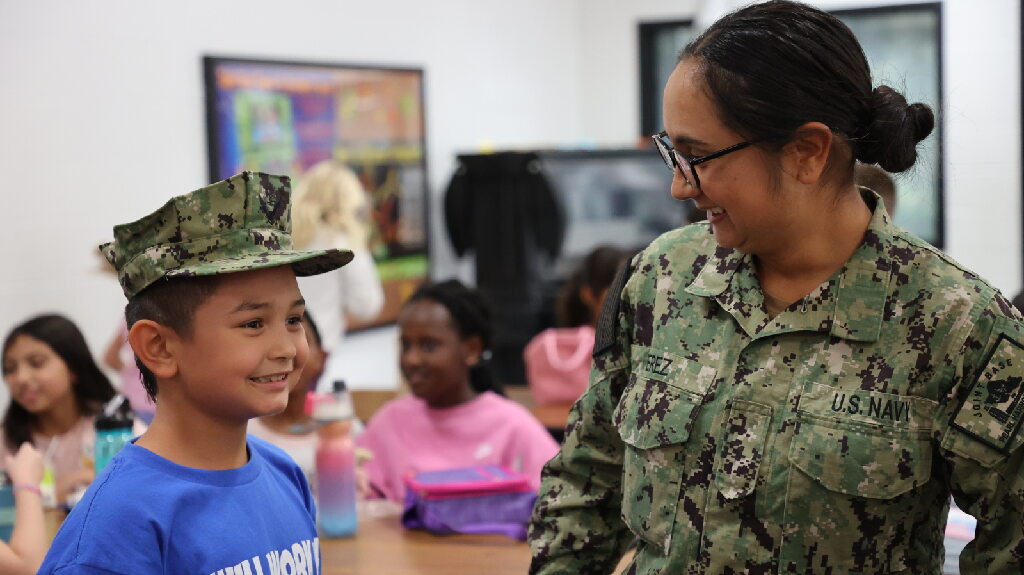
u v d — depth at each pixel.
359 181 4.91
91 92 3.67
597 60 6.60
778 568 1.09
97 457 2.16
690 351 1.17
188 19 4.05
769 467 1.09
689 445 1.14
